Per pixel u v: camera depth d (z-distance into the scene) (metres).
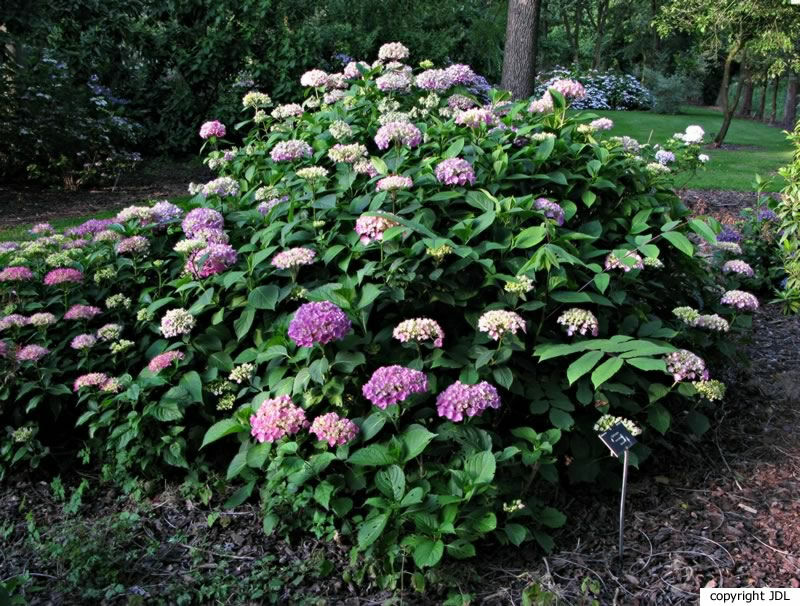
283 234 2.95
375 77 4.64
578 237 2.84
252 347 3.01
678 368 2.71
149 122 9.99
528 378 2.74
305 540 2.50
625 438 2.35
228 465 2.87
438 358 2.61
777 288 5.23
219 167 4.39
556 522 2.48
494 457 2.27
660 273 3.53
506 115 3.75
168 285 3.25
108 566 2.32
